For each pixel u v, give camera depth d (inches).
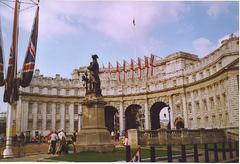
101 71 3897.6
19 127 3221.0
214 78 2650.1
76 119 3666.3
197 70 2994.6
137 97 3607.3
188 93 3149.6
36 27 1131.9
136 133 1530.5
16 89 1055.6
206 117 2819.9
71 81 3762.3
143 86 3590.1
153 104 3491.6
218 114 2586.1
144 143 1546.5
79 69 3969.0
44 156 970.7
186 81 3181.6
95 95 1031.0
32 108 3425.2
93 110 1021.2
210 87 2765.7
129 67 3811.5
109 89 3745.1
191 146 1429.6
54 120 3550.7
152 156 635.5
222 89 2522.1
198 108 2977.4
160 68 3545.8
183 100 3152.1
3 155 996.6
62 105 3646.7
